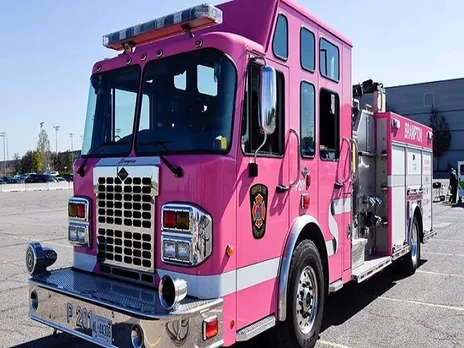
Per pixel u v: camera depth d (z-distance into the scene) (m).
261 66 3.65
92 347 4.55
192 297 3.25
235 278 3.39
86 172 4.12
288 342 4.04
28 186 47.72
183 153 3.45
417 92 66.19
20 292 6.51
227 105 3.39
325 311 5.73
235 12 4.07
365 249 6.50
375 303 6.08
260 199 3.67
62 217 17.27
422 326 5.14
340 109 5.14
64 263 8.38
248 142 3.53
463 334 4.88
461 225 14.58
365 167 6.49
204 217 3.21
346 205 5.27
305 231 4.45
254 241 3.60
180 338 2.92
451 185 23.66
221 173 3.27
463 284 7.07
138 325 2.98
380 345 4.57
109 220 3.87
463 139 63.22
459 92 63.28
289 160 4.08
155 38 4.18
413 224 7.82
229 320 3.32
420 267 8.37
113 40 4.24
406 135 7.44
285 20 4.08
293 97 4.17
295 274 4.08
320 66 4.70
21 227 13.98
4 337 4.82
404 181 7.32
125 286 3.60
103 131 4.18
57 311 3.62
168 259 3.35
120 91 4.09
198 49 3.56
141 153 3.75
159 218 3.47
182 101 3.61
